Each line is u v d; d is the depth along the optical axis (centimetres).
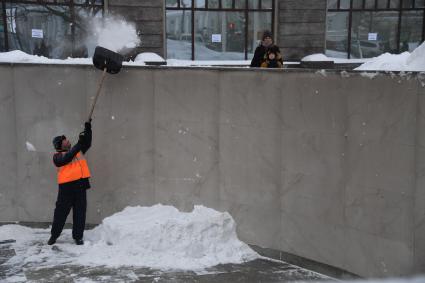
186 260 659
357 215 592
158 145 755
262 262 677
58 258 653
